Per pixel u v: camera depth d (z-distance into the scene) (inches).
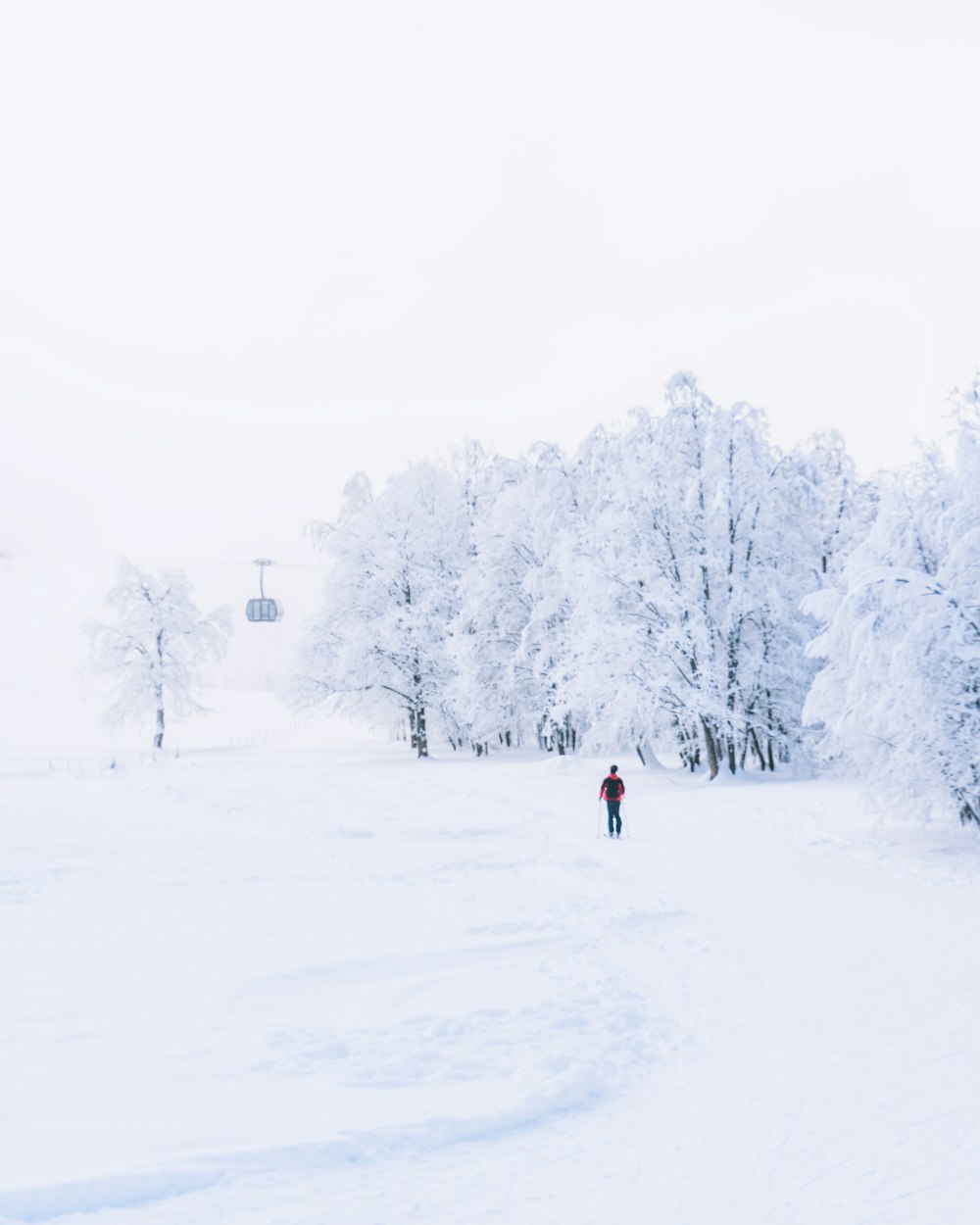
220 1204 196.2
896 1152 233.0
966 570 733.9
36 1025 322.3
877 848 699.4
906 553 767.7
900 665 682.2
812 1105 265.3
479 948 450.0
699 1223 195.9
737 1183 216.4
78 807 1131.9
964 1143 237.3
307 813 999.6
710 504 1320.1
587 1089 279.0
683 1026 342.6
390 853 758.5
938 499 773.3
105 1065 281.3
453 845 797.2
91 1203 194.2
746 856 706.8
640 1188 213.5
